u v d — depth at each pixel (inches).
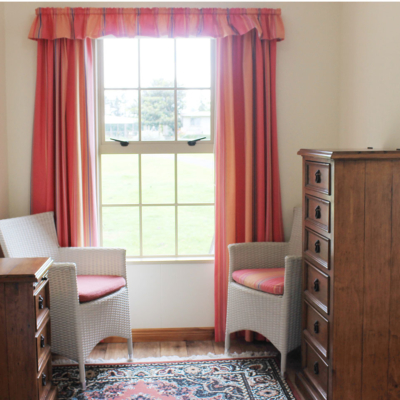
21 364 85.4
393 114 105.3
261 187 131.5
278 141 135.1
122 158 137.8
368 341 89.4
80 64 127.0
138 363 120.4
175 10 125.8
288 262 110.0
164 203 139.9
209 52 137.1
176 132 138.4
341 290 87.7
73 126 127.0
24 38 127.6
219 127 130.5
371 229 87.2
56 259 124.6
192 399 102.5
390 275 88.4
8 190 130.5
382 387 90.8
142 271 135.4
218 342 134.8
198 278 136.6
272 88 130.6
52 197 128.9
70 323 107.3
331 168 86.6
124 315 119.7
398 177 87.0
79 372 108.3
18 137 129.8
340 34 133.6
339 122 135.6
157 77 136.9
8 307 84.1
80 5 127.7
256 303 117.6
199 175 139.6
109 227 139.9
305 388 101.0
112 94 136.3
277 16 127.9
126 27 125.3
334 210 86.1
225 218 132.7
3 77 126.9
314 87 134.6
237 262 128.1
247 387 107.9
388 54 107.0
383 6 108.8
